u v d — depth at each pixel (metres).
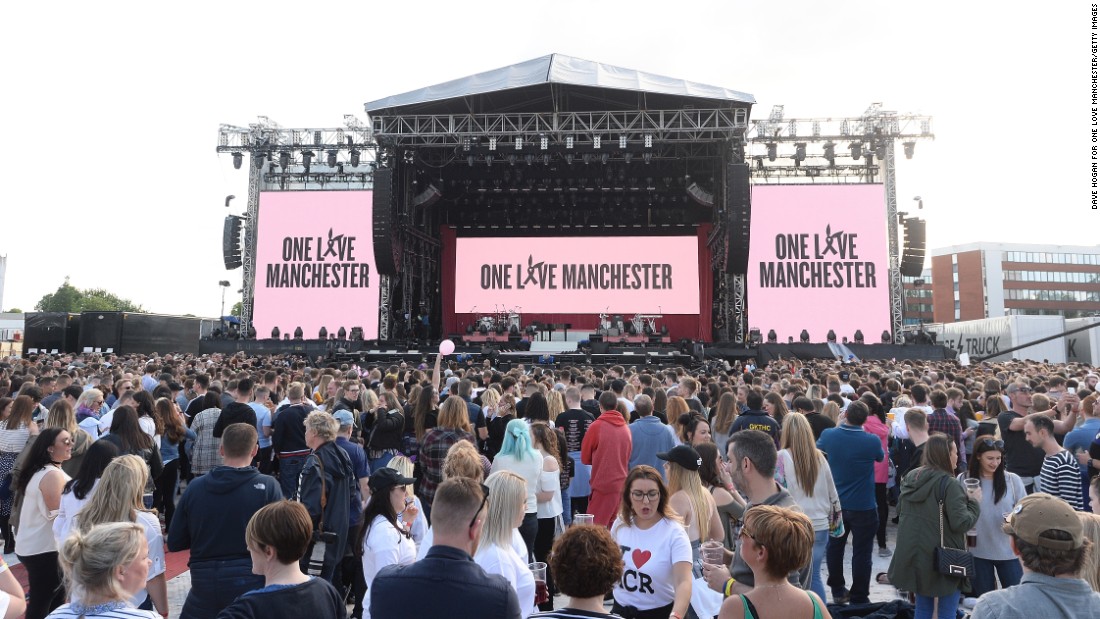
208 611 3.88
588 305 34.84
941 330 39.53
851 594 6.07
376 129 27.89
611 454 6.25
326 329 29.39
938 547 4.60
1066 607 2.51
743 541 2.83
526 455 5.81
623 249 35.12
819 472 5.18
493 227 37.78
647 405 7.01
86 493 4.50
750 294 28.78
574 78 25.80
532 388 8.65
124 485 3.95
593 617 2.62
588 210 36.34
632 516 3.90
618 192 34.78
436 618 2.69
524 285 35.28
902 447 8.25
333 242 29.70
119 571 2.80
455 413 6.34
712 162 31.80
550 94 28.41
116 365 16.56
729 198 26.27
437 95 26.67
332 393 10.40
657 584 3.72
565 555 2.70
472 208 36.62
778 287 28.67
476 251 35.72
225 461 4.25
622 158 31.09
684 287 34.62
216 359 20.55
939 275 101.75
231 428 4.27
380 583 2.82
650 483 3.76
